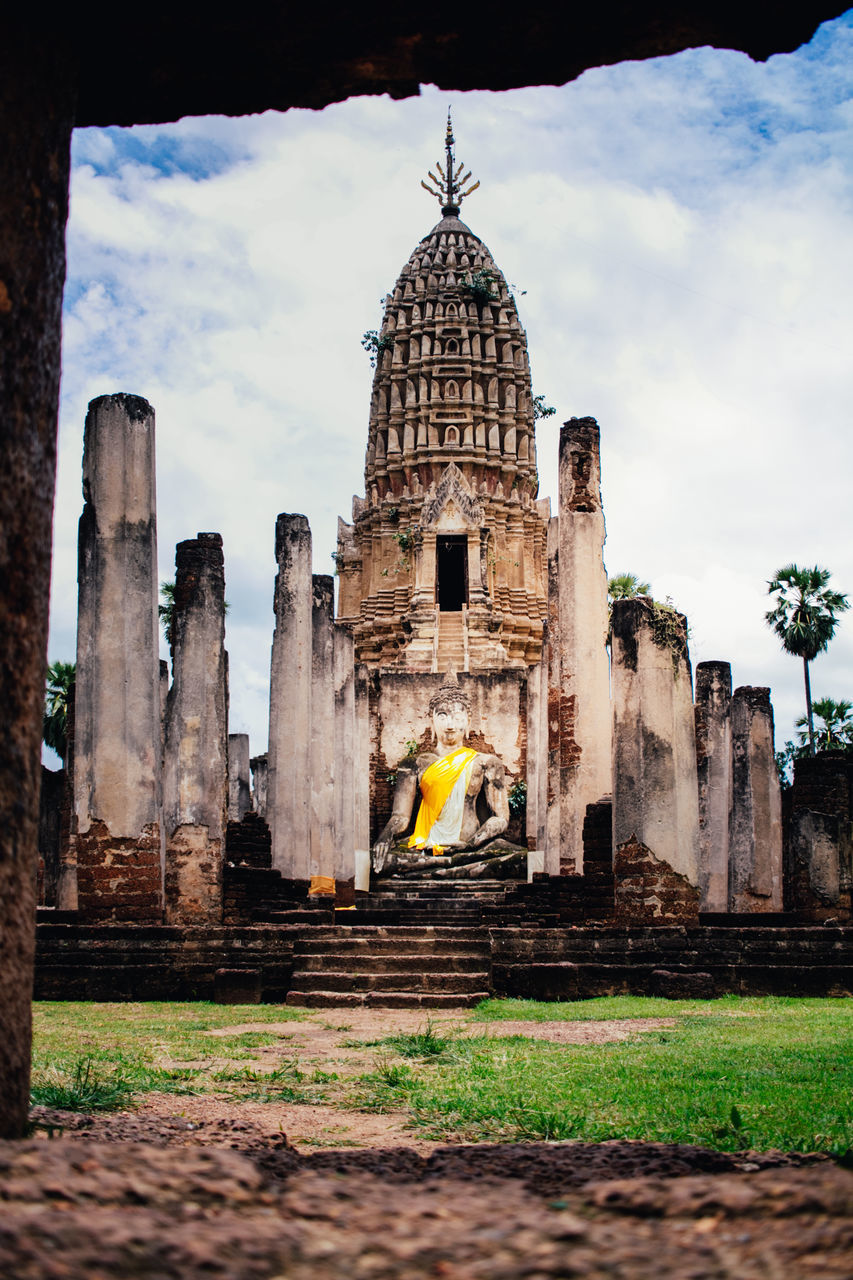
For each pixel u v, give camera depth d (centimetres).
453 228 5169
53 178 506
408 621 4416
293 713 2603
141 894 1706
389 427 4891
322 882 2864
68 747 2617
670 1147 504
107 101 597
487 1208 370
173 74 580
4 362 471
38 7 496
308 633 2659
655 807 1869
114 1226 312
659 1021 1342
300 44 563
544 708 3291
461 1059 1004
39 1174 350
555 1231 340
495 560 4594
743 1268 310
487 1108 745
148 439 1823
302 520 2694
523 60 584
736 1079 863
